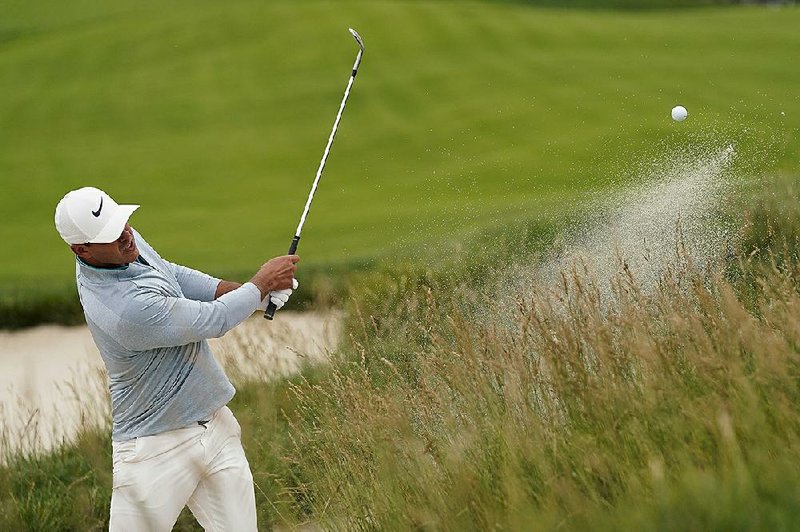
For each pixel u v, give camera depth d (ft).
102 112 283.38
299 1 367.04
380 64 291.99
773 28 306.35
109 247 45.68
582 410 44.52
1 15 414.82
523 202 142.72
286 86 285.84
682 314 48.42
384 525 48.60
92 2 424.05
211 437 48.83
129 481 47.91
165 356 47.37
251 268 141.49
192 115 273.13
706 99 215.31
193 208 198.70
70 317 128.57
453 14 335.47
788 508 34.99
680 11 414.41
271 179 216.95
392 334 76.28
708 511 35.53
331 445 58.54
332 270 115.24
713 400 41.09
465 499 44.16
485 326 55.11
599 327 47.32
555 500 40.37
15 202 214.28
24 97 302.86
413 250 111.55
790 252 74.64
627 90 234.17
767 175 100.48
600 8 411.34
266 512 65.72
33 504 68.95
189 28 352.49
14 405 103.60
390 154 221.46
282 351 90.94
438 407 49.42
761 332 43.45
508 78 262.88
